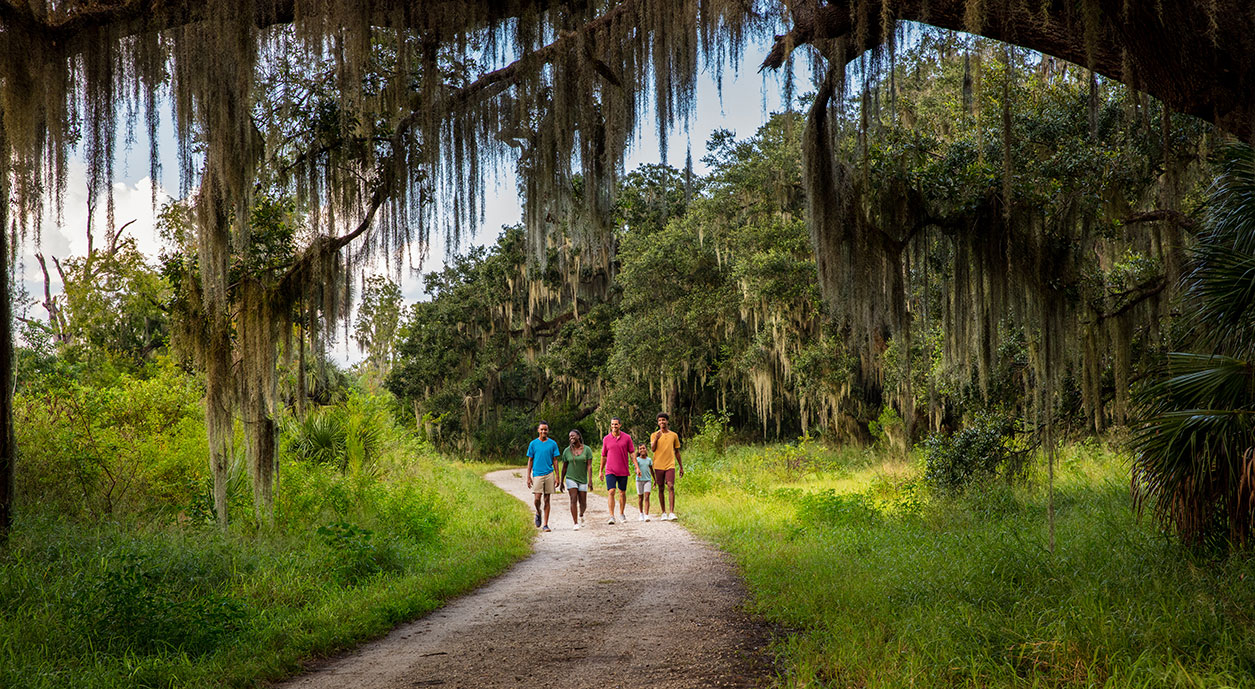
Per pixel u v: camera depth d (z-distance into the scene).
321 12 6.46
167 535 8.20
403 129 7.92
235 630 5.44
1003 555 6.14
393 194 7.96
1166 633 3.95
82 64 6.93
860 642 4.43
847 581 6.15
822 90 6.89
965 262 8.85
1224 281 5.38
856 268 7.55
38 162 6.55
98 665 4.39
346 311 8.50
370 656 5.05
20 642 4.68
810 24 5.96
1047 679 3.61
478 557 8.86
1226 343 5.54
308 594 6.77
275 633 5.34
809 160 7.12
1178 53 4.76
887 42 5.50
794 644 4.61
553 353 42.12
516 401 50.16
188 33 6.83
